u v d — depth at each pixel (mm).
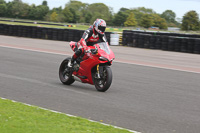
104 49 21016
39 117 14305
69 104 17906
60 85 23594
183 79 29422
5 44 58062
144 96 21078
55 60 39031
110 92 21844
